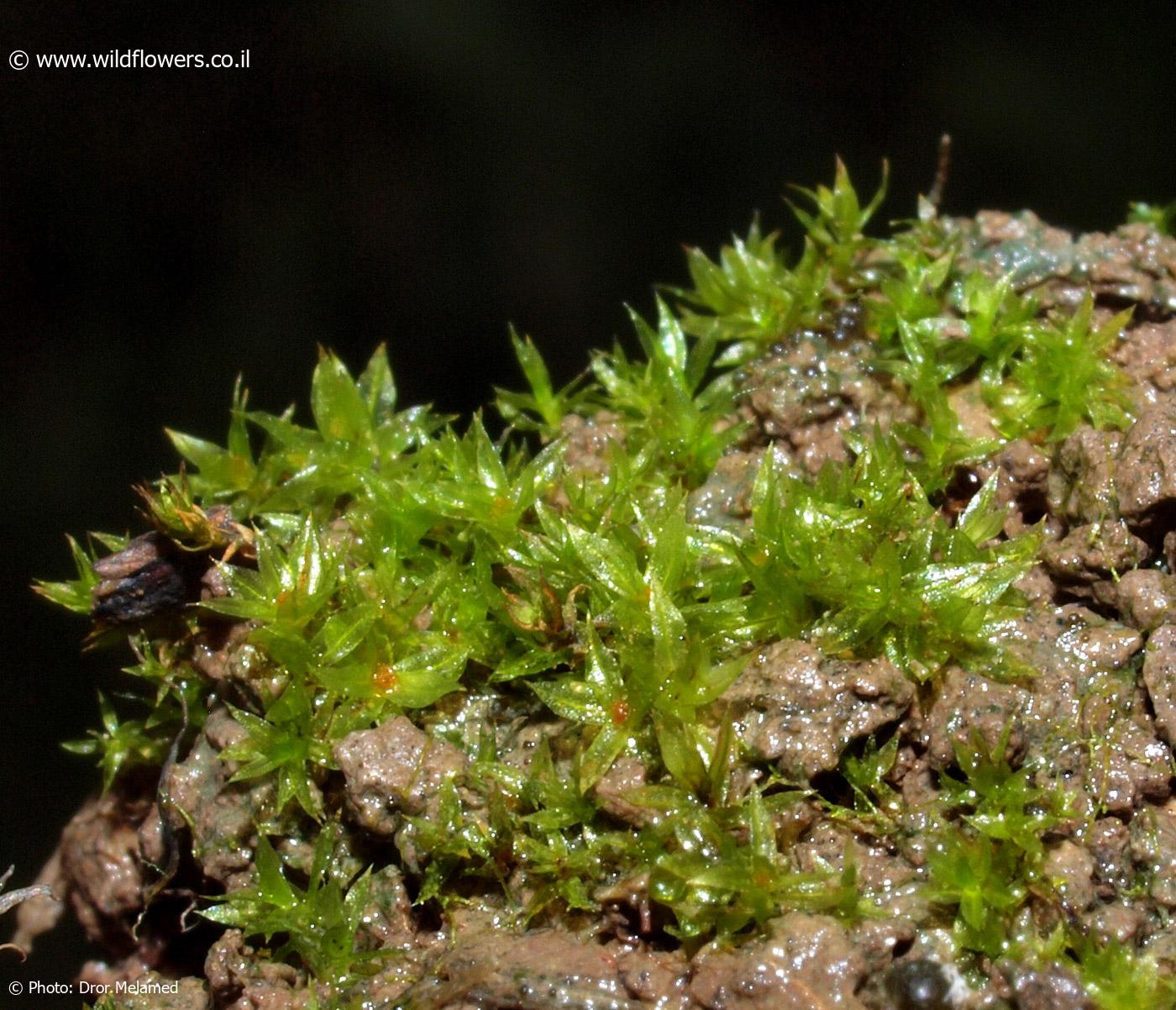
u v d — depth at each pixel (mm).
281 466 70
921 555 66
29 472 133
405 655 66
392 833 66
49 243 138
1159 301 71
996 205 136
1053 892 63
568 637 66
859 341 71
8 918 80
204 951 71
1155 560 67
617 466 68
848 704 65
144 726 70
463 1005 64
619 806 65
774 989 63
